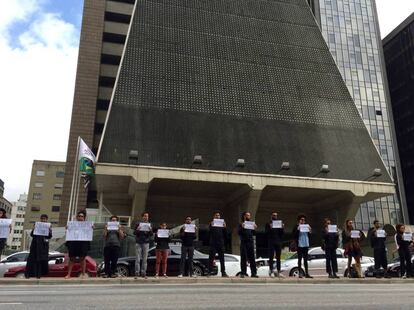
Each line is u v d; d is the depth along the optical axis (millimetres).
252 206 39906
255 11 51312
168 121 40188
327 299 8062
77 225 13125
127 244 22641
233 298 8016
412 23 90000
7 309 6379
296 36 50812
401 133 89188
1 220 13133
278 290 9836
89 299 7656
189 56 44844
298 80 47250
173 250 17438
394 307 7008
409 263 14984
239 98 43844
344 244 15156
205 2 49688
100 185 40938
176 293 8875
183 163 38438
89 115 61562
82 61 64188
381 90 77438
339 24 80188
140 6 46344
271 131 42750
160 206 44750
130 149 37656
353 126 45844
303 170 41156
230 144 40750
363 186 41875
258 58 47406
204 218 45438
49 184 103875
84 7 67625
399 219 69688
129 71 41656
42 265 13047
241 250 13438
